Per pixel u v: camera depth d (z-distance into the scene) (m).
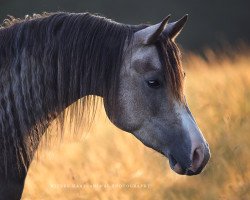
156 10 89.81
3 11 74.94
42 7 78.31
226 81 26.45
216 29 90.12
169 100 11.05
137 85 11.11
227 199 17.86
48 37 11.25
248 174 19.00
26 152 11.30
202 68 31.42
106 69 11.17
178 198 18.62
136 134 11.40
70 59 11.20
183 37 86.31
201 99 24.56
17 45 11.19
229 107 23.22
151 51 11.05
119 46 11.20
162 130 11.16
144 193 18.86
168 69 10.95
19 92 11.08
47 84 11.20
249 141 20.66
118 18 87.44
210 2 92.12
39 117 11.27
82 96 11.32
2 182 11.17
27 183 19.70
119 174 20.16
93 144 23.42
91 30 11.26
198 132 11.16
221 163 19.50
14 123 11.12
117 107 11.24
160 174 20.31
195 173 11.06
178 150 11.12
